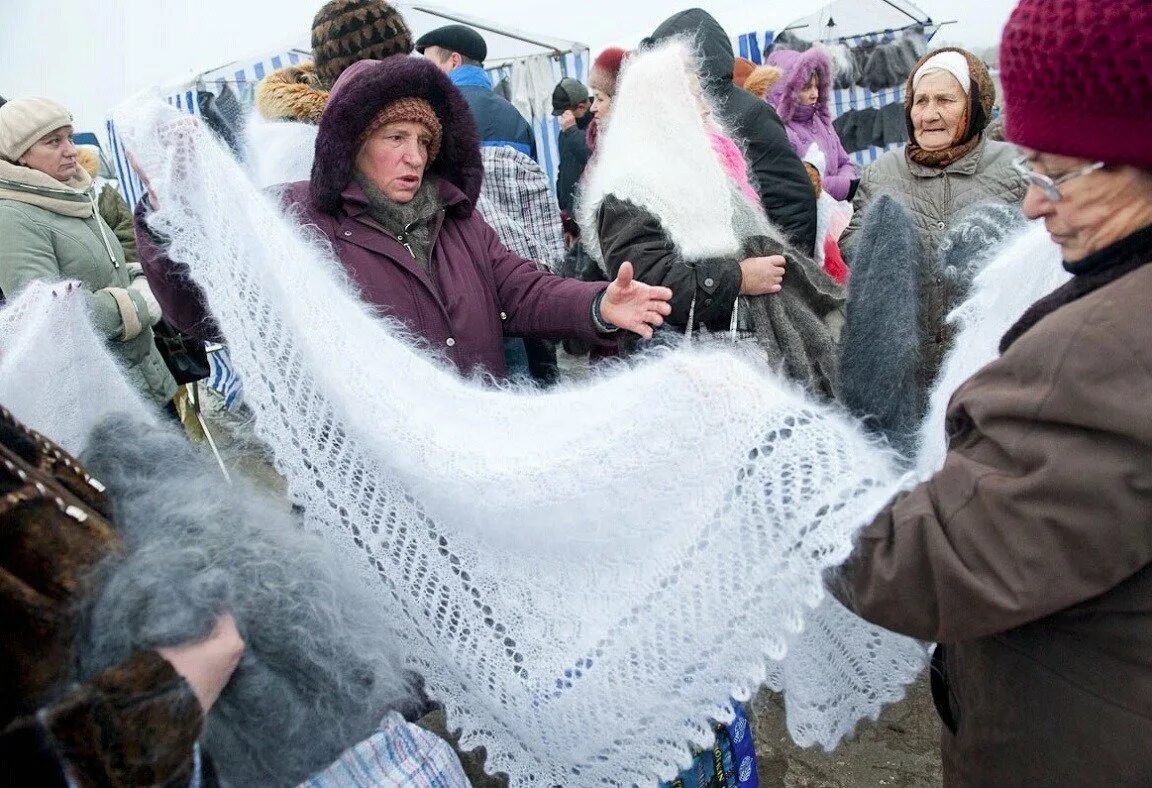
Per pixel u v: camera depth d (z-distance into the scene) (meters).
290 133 2.62
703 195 1.94
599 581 1.06
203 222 1.15
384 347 1.26
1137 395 0.73
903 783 2.01
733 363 0.96
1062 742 0.91
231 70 5.11
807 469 0.88
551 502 1.04
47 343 1.28
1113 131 0.76
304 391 1.14
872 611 0.88
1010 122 0.86
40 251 2.37
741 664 0.94
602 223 2.00
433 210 1.74
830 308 2.15
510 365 2.62
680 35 2.34
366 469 1.16
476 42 3.60
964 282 2.14
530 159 2.94
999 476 0.80
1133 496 0.75
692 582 0.95
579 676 1.06
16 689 0.64
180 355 2.83
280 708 0.75
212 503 0.79
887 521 0.87
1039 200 0.87
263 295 1.15
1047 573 0.78
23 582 0.65
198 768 0.71
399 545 1.16
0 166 2.39
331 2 2.35
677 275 1.89
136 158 1.16
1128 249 0.82
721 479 0.93
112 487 0.83
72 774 0.62
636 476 0.98
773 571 0.90
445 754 0.99
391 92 1.59
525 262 1.93
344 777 0.86
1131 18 0.71
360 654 0.83
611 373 1.37
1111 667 0.86
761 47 6.71
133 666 0.63
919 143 2.61
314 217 1.64
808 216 2.67
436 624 1.15
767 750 2.12
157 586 0.66
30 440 0.75
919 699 2.25
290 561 0.79
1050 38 0.77
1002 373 0.83
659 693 1.01
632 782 1.09
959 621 0.83
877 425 1.88
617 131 2.03
